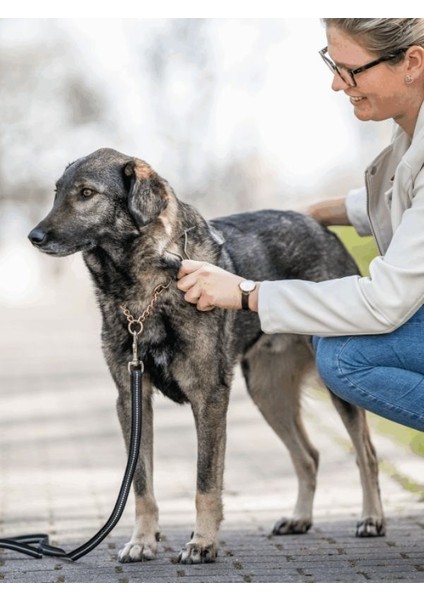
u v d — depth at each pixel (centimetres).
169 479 775
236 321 545
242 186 3838
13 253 6944
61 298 5300
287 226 595
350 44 416
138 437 462
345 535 553
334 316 424
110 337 498
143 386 502
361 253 912
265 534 562
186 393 499
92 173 493
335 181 4000
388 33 408
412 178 425
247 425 1082
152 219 480
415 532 556
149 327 488
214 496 485
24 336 2639
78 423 1105
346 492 707
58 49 5388
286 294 434
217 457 491
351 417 564
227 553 495
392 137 484
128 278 488
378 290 414
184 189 3831
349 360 436
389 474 751
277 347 596
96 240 493
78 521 606
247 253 561
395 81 419
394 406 436
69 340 2478
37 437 1004
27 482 758
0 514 633
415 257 409
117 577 441
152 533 486
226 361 501
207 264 460
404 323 429
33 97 5438
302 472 584
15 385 1526
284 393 607
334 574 444
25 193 5631
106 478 774
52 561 472
